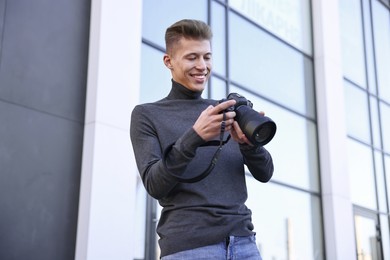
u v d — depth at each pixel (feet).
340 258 24.62
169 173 4.81
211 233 4.97
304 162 25.17
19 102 13.94
